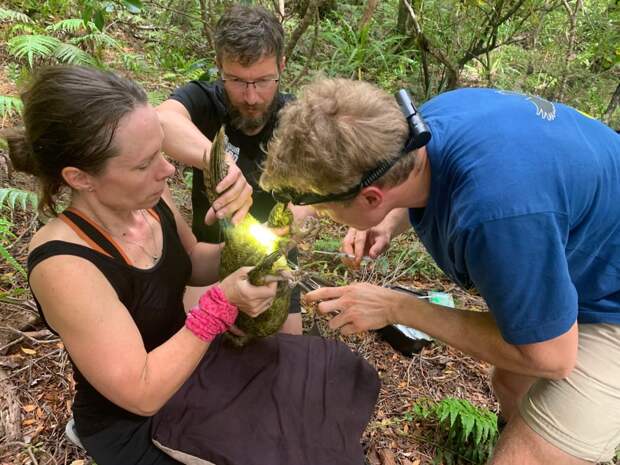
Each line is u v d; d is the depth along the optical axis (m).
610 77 4.63
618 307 1.64
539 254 1.25
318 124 1.24
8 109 3.17
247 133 2.46
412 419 2.42
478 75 5.46
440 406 2.32
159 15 5.32
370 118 1.24
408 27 5.05
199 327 1.38
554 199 1.27
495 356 1.53
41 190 1.39
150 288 1.50
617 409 1.71
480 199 1.26
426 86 4.66
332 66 4.64
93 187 1.34
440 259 1.66
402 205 1.48
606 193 1.41
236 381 1.67
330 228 3.54
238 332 1.71
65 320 1.29
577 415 1.71
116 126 1.24
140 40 5.14
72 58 3.74
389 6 5.68
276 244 1.55
